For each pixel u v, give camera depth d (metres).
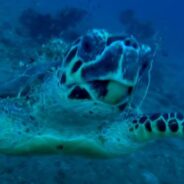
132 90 0.35
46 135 0.47
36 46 1.70
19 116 0.47
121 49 0.33
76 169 0.74
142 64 0.37
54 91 0.40
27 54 1.50
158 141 1.02
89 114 0.40
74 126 0.45
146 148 0.94
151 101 1.45
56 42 0.56
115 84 0.33
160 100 1.54
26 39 1.81
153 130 0.49
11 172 0.68
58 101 0.40
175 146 1.02
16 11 2.42
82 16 2.43
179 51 4.28
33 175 0.68
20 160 0.72
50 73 0.43
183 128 0.47
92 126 0.45
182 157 0.95
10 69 1.22
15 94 0.49
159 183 0.78
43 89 0.43
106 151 0.50
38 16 2.08
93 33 0.35
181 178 0.83
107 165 0.78
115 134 0.50
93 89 0.35
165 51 3.41
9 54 1.46
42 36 1.95
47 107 0.43
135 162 0.83
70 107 0.39
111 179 0.74
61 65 0.40
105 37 0.34
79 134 0.47
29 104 0.46
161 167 0.85
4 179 0.65
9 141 0.48
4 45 1.57
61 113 0.42
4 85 0.54
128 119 0.51
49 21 2.08
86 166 0.76
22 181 0.66
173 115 0.48
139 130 0.50
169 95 1.78
